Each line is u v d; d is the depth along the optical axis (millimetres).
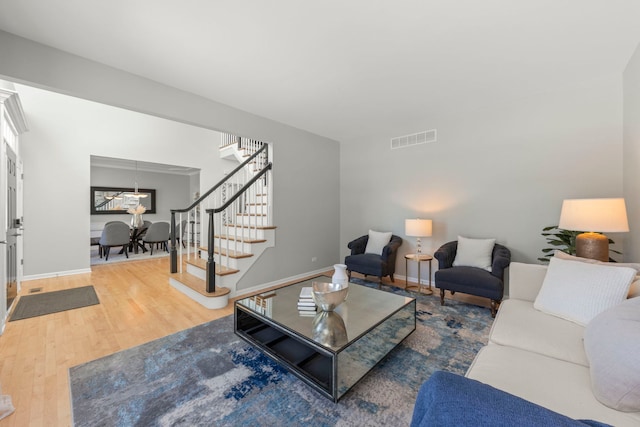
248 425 1417
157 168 7973
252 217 4703
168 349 2172
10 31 2033
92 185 7570
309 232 4586
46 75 2199
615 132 2742
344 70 2607
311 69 2586
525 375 1166
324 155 4852
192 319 2760
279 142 4105
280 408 1534
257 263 3822
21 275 3996
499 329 1601
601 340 1095
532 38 2129
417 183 4180
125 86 2600
